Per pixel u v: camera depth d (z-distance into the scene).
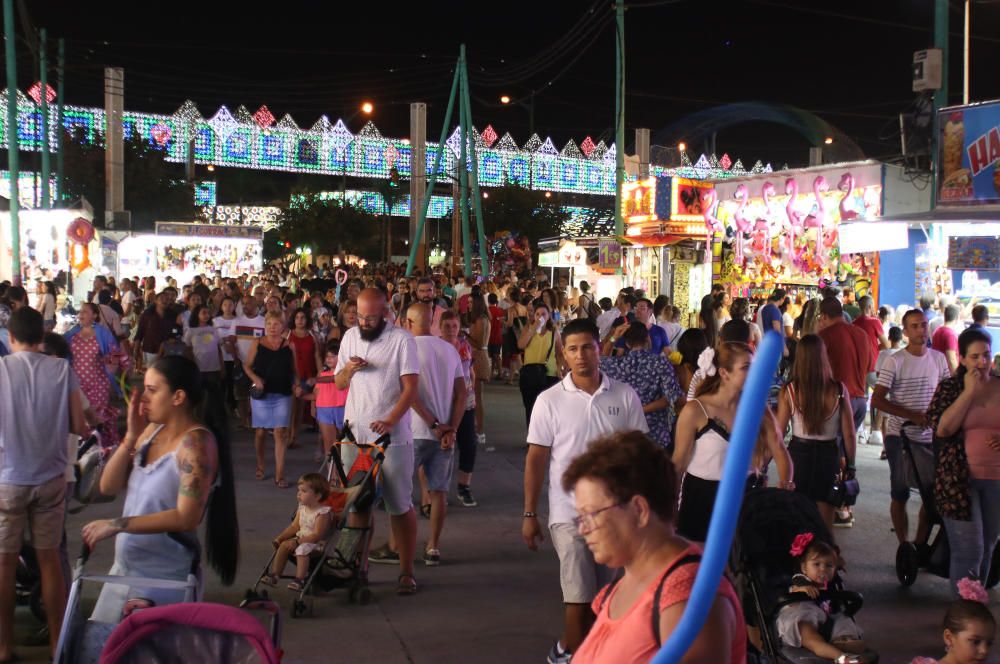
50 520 5.48
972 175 16.05
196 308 14.00
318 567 6.50
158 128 61.50
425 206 40.56
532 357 11.92
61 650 3.88
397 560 7.73
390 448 6.86
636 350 7.54
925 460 7.23
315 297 15.56
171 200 60.19
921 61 16.91
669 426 7.40
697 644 2.10
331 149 69.31
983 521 6.42
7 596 5.43
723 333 7.77
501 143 70.38
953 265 15.80
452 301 22.84
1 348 7.55
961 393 6.28
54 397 5.47
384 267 39.59
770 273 21.23
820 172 20.05
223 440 4.39
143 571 4.16
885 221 15.44
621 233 25.03
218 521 4.45
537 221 61.66
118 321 14.96
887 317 14.70
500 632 6.18
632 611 2.23
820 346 7.00
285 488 10.16
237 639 3.35
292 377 10.27
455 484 10.59
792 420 7.16
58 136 37.25
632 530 2.30
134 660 3.31
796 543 4.74
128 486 4.34
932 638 6.13
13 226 22.89
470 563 7.73
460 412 7.86
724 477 1.39
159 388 4.20
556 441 5.25
